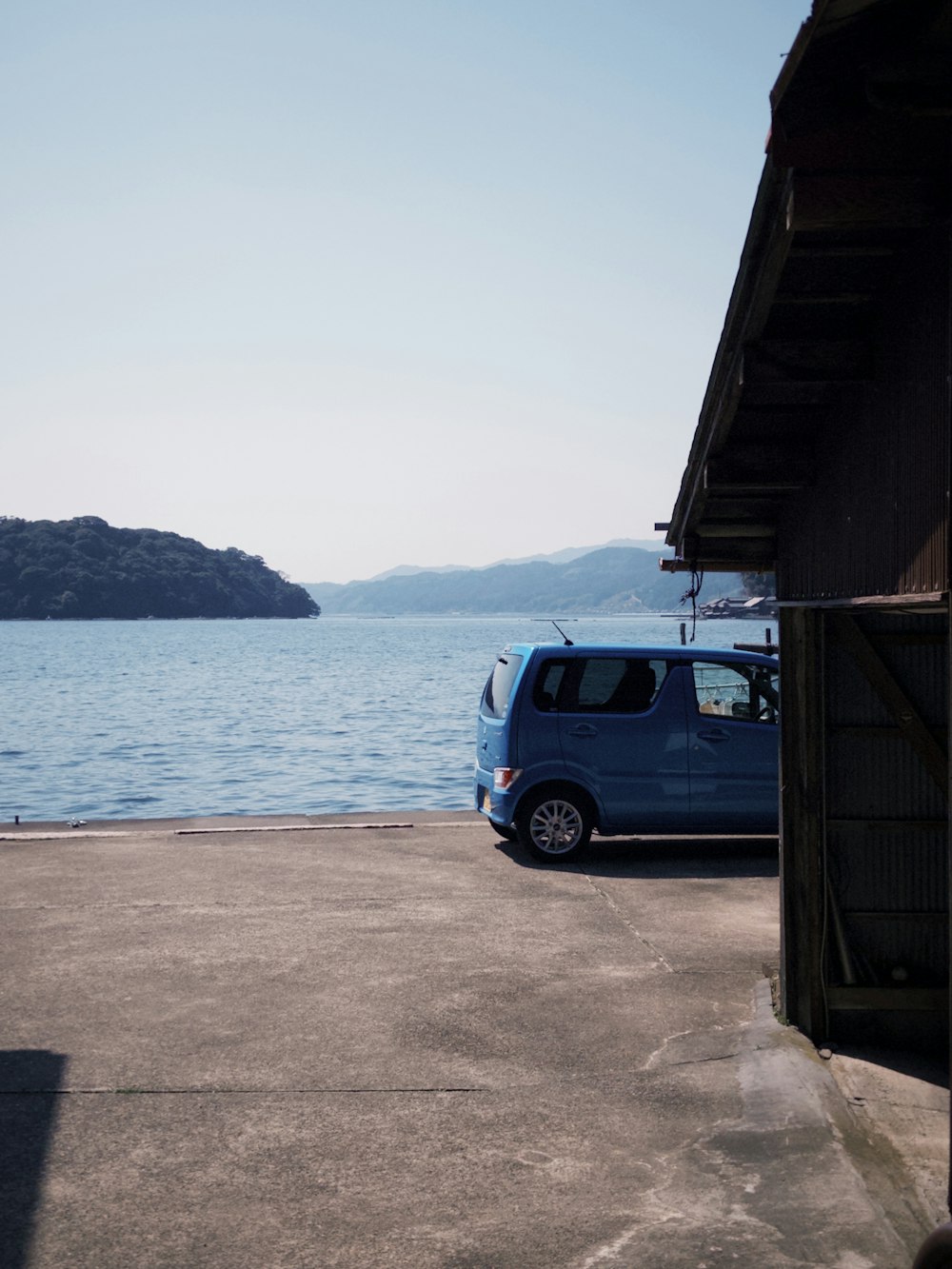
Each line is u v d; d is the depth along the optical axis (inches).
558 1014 271.3
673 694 436.5
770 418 228.8
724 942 331.0
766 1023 258.4
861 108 163.5
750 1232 173.9
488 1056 245.6
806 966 254.1
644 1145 203.9
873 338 199.2
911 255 179.6
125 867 425.4
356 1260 166.2
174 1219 177.8
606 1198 185.2
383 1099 223.5
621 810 433.1
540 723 434.0
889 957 254.7
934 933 253.3
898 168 165.2
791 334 204.4
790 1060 237.6
